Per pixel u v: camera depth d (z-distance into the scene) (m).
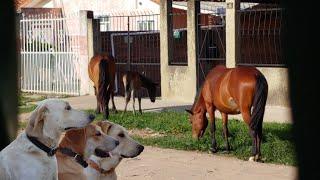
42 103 6.35
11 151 6.21
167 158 11.29
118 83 22.22
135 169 10.37
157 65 22.08
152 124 14.90
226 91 11.17
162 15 20.28
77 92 23.17
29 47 24.56
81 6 33.81
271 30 18.73
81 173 6.64
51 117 6.28
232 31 18.27
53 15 30.20
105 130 7.20
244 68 11.05
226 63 18.44
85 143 6.70
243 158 11.19
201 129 12.26
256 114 10.60
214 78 11.62
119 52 22.95
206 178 9.61
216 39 19.59
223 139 12.41
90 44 22.73
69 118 6.34
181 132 14.07
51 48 23.88
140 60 22.73
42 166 6.21
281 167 10.27
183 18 24.62
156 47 22.30
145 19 30.34
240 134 12.88
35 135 6.22
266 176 9.62
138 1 31.36
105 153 6.85
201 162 10.89
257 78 10.65
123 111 17.58
